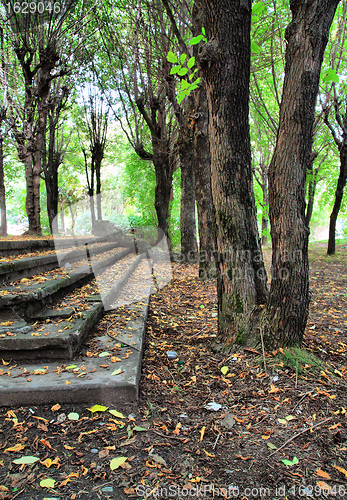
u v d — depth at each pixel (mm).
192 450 1814
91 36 8992
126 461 1720
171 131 11469
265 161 16750
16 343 2502
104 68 10102
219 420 2092
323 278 7258
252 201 3100
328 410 2148
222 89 2801
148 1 6668
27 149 8648
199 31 4855
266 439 1900
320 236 26688
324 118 9500
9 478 1592
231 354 2938
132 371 2396
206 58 2736
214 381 2586
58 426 1985
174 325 4062
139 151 10531
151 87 9141
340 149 10195
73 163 17953
